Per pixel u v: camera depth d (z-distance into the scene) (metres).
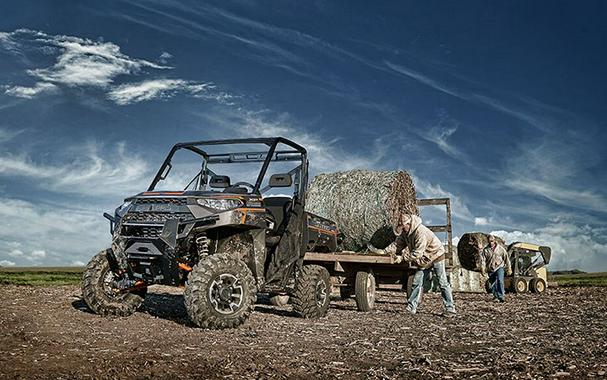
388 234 10.73
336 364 4.24
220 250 6.82
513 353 4.84
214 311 5.89
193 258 6.55
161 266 6.23
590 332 6.50
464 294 14.64
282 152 7.79
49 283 13.04
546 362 4.39
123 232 6.52
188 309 5.86
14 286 10.89
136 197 6.60
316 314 7.62
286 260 7.33
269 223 7.20
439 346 5.23
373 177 11.08
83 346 4.55
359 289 9.02
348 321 7.34
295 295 7.58
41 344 4.52
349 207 10.92
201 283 5.86
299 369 4.02
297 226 7.50
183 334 5.50
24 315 6.36
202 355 4.39
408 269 10.15
